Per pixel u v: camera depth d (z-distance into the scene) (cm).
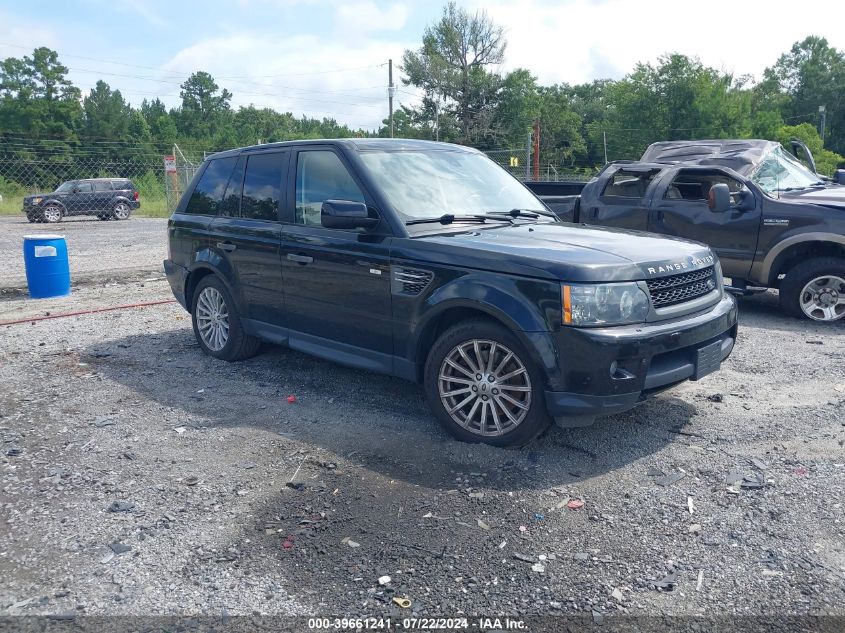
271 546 336
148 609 291
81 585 308
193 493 388
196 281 667
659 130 5956
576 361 397
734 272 834
